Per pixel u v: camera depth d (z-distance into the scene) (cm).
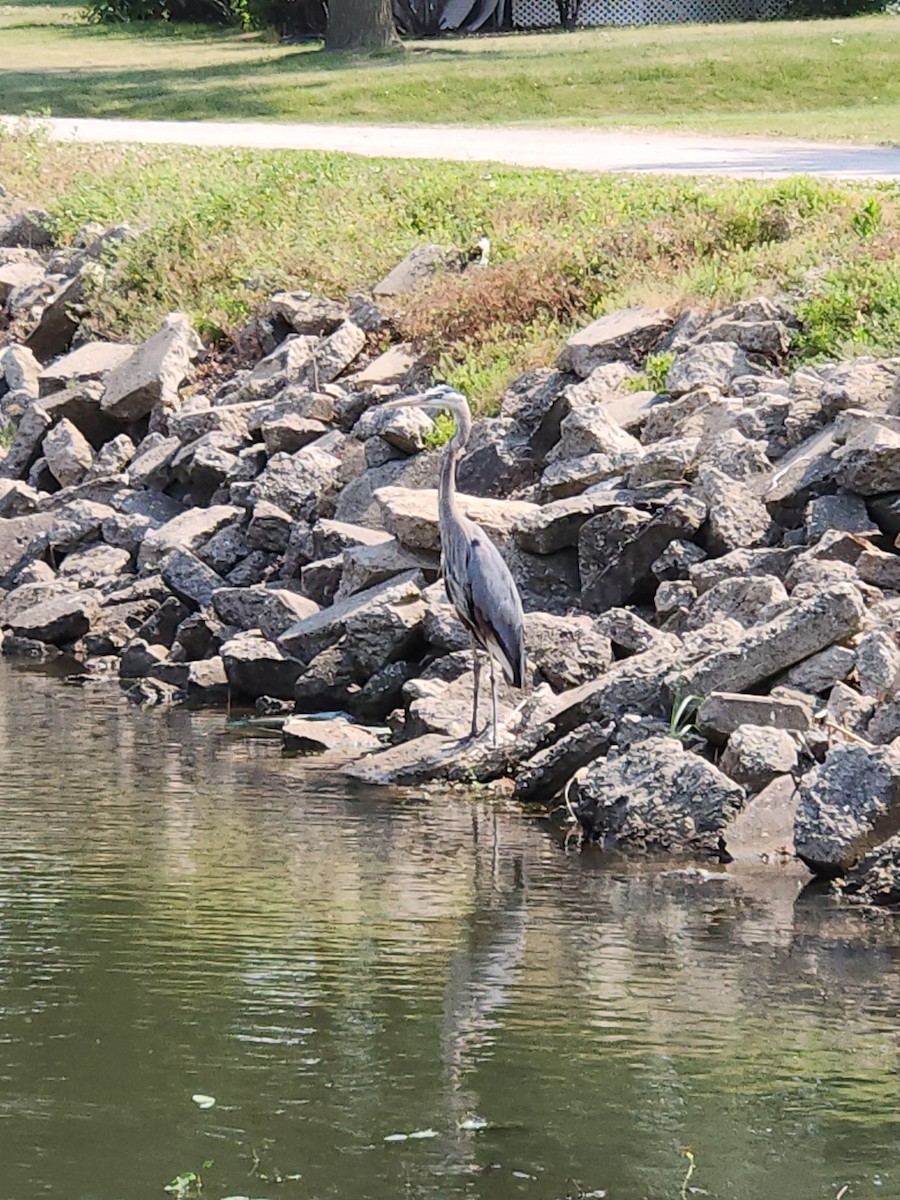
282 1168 658
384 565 1541
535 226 2391
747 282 1955
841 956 892
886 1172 659
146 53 5591
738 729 1125
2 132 3512
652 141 3469
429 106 4247
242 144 3453
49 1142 677
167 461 2019
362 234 2495
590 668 1333
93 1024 791
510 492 1727
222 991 830
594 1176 655
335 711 1456
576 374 1880
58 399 2211
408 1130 689
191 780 1243
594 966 873
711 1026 796
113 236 2698
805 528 1423
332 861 1050
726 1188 644
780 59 4384
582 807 1114
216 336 2352
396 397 1992
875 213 2050
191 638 1617
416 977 851
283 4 5862
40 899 964
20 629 1745
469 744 1280
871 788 1022
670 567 1438
